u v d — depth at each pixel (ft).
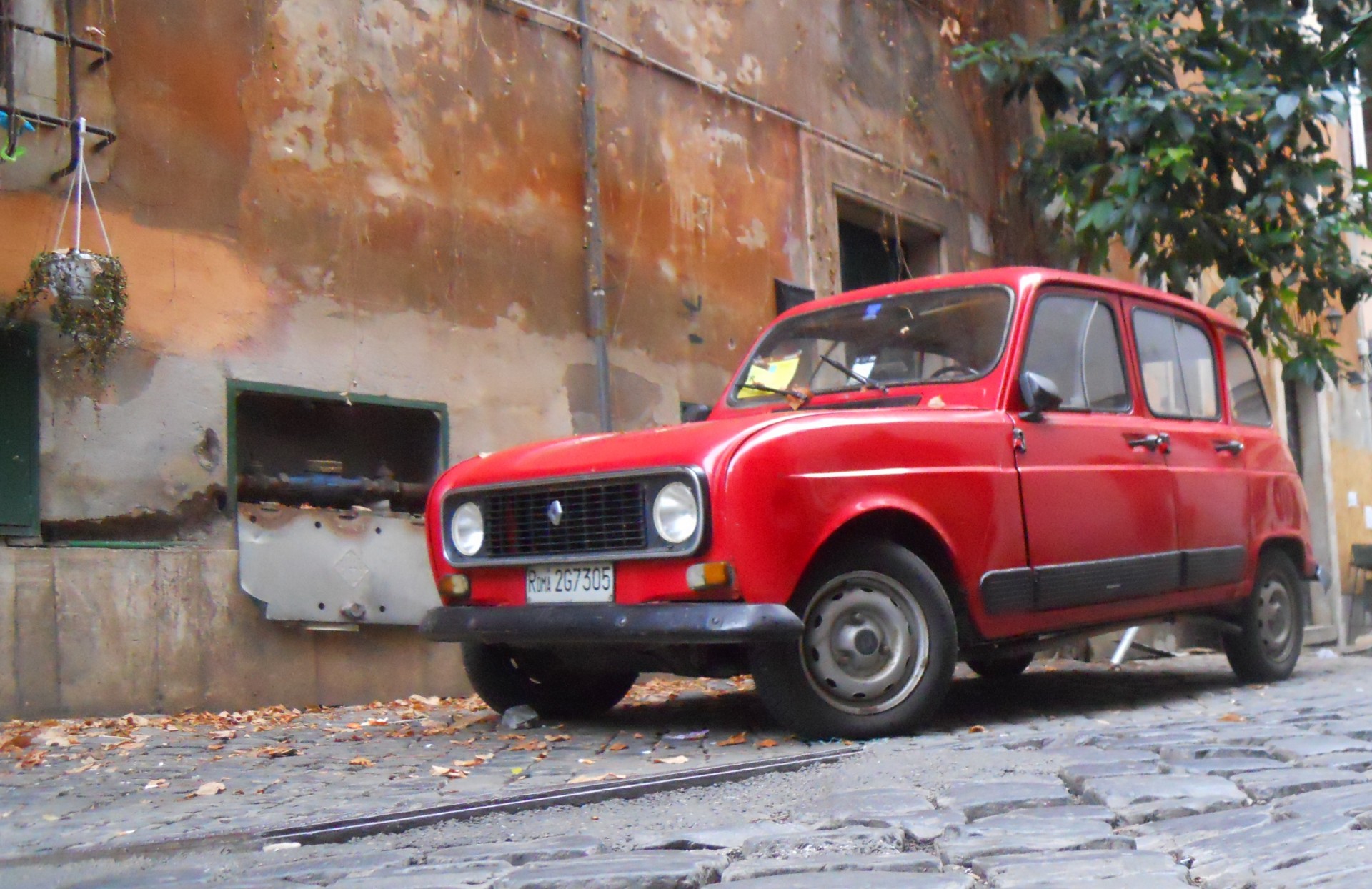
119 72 20.12
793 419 15.43
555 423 25.79
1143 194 33.42
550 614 15.72
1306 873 7.90
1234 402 23.15
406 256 23.66
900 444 16.10
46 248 19.11
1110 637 33.53
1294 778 11.35
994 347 18.15
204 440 20.63
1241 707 19.06
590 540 15.66
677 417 28.40
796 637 14.64
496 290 25.07
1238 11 34.19
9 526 18.54
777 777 13.10
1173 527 19.95
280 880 9.14
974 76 40.29
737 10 31.58
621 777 13.00
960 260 38.83
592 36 27.55
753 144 31.50
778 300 31.63
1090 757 13.20
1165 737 14.55
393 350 23.26
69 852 10.03
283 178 22.02
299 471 22.88
